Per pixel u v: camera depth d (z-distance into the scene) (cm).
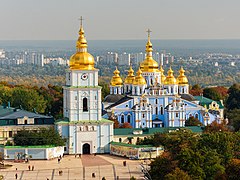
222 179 19125
